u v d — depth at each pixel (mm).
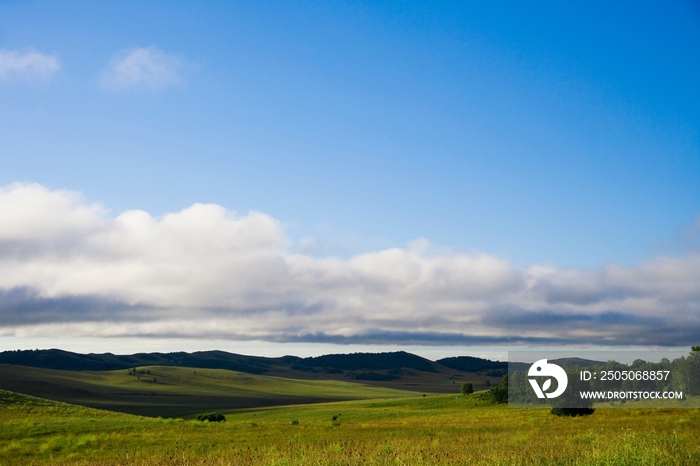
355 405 158875
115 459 30188
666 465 14109
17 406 74438
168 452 34719
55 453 37500
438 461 17438
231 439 43531
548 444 22422
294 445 32750
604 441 21516
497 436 34469
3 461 33531
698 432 24766
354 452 22016
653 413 59625
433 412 105125
